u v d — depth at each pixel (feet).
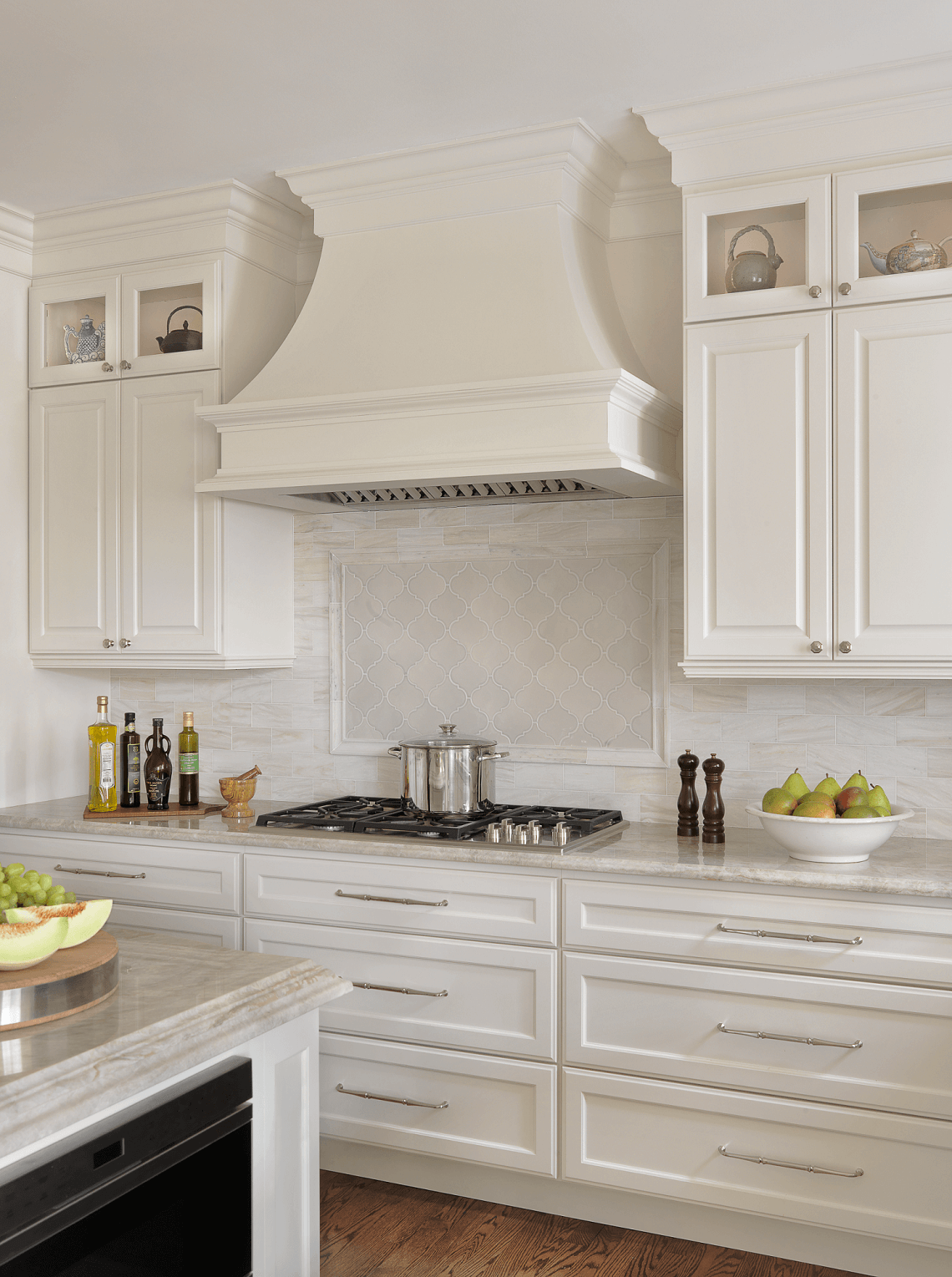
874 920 8.09
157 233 11.56
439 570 11.78
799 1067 8.35
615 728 11.01
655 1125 8.81
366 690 12.15
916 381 8.69
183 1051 5.08
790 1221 8.57
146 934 6.87
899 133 8.77
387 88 9.14
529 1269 8.52
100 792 11.60
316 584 12.40
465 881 9.39
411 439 9.68
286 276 12.19
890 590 8.75
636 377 9.14
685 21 8.14
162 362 11.55
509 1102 9.30
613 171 10.55
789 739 10.34
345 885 9.90
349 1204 9.61
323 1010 9.96
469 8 7.96
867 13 8.02
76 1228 4.51
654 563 10.82
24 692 12.45
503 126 9.81
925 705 9.86
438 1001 9.53
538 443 9.18
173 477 11.52
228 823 11.02
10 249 12.05
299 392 10.27
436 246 10.25
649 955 8.80
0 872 5.77
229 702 12.85
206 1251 5.24
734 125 9.25
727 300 9.33
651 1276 8.41
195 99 9.35
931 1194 7.97
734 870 8.45
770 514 9.16
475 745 10.39
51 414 12.21
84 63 8.77
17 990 5.03
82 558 12.05
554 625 11.26
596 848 9.42
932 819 9.84
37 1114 4.38
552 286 9.65
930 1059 7.96
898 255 8.80
